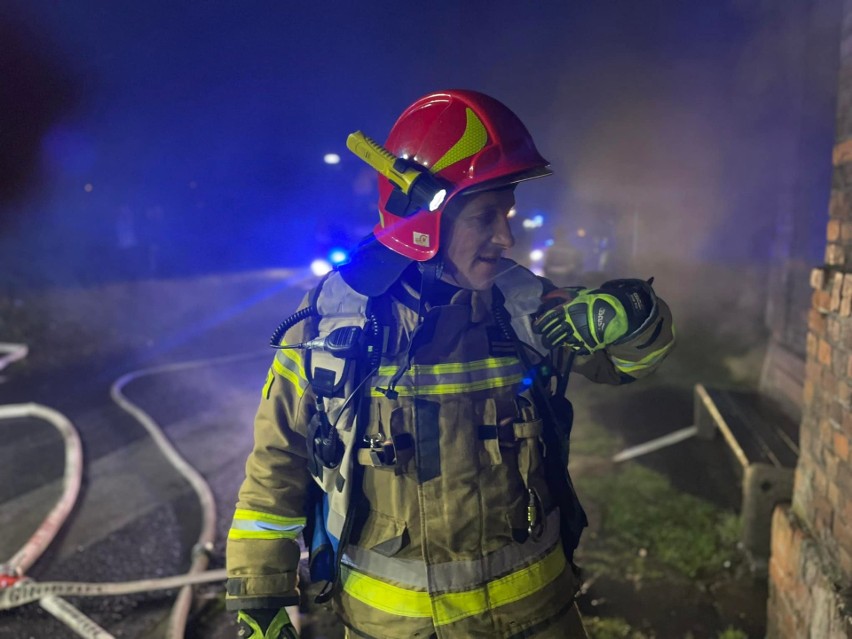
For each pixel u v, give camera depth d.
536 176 1.32
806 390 2.45
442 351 1.31
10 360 7.91
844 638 1.89
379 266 1.34
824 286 2.26
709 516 3.52
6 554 3.55
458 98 1.34
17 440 5.30
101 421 5.74
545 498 1.39
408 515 1.29
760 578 2.98
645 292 1.29
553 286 1.44
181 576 3.21
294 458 1.40
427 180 1.25
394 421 1.29
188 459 4.82
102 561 3.45
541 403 1.38
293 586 1.37
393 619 1.31
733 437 3.52
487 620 1.29
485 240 1.33
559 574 1.40
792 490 2.94
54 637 2.80
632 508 3.61
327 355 1.31
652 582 3.00
